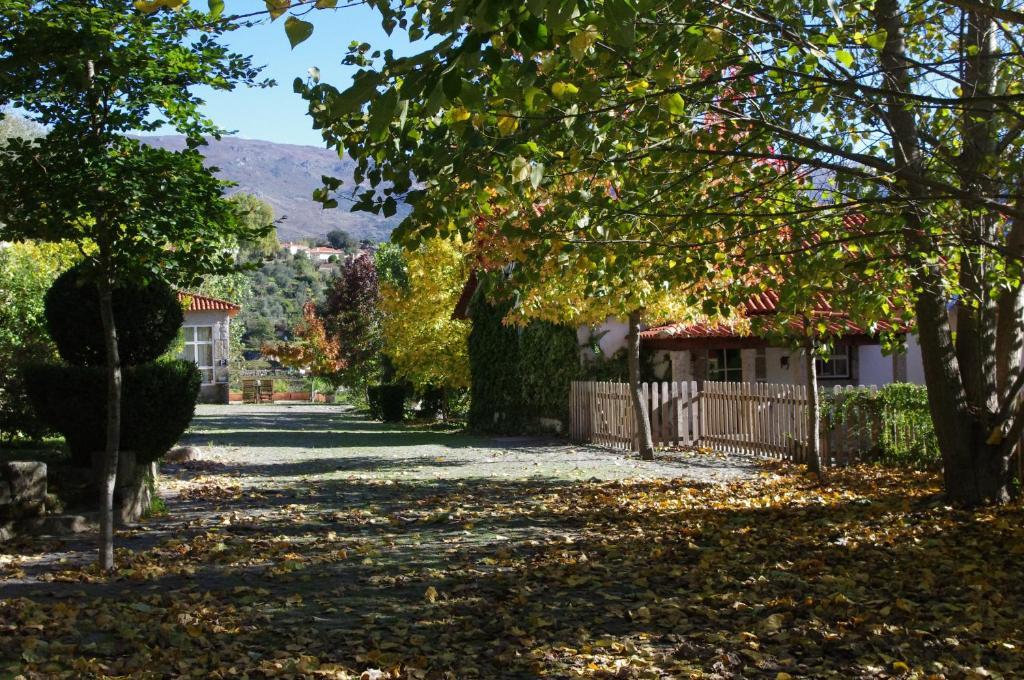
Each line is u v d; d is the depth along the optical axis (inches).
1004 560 304.8
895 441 612.7
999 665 201.3
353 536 371.2
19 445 534.3
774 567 300.8
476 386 1037.8
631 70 220.4
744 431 695.1
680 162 290.7
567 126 223.3
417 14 217.5
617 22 140.0
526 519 410.6
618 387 763.4
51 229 296.7
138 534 375.9
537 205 334.3
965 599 256.5
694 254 301.3
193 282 320.2
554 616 246.1
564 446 794.8
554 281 583.2
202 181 302.4
